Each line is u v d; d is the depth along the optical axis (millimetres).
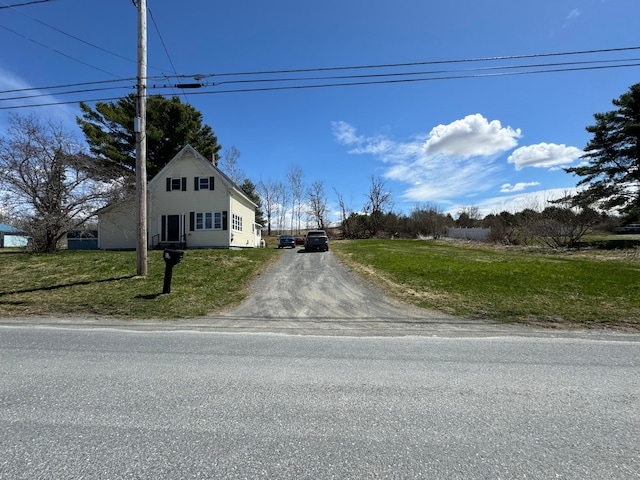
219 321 6301
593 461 2137
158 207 23875
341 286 9938
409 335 5281
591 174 25484
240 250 19922
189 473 2023
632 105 23656
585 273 10688
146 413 2750
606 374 3613
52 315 6668
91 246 24750
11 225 17156
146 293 8492
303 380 3453
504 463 2119
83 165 17516
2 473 2010
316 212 52688
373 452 2236
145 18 9625
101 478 1975
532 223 22953
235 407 2861
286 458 2174
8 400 2973
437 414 2752
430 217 46531
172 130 30062
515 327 5766
